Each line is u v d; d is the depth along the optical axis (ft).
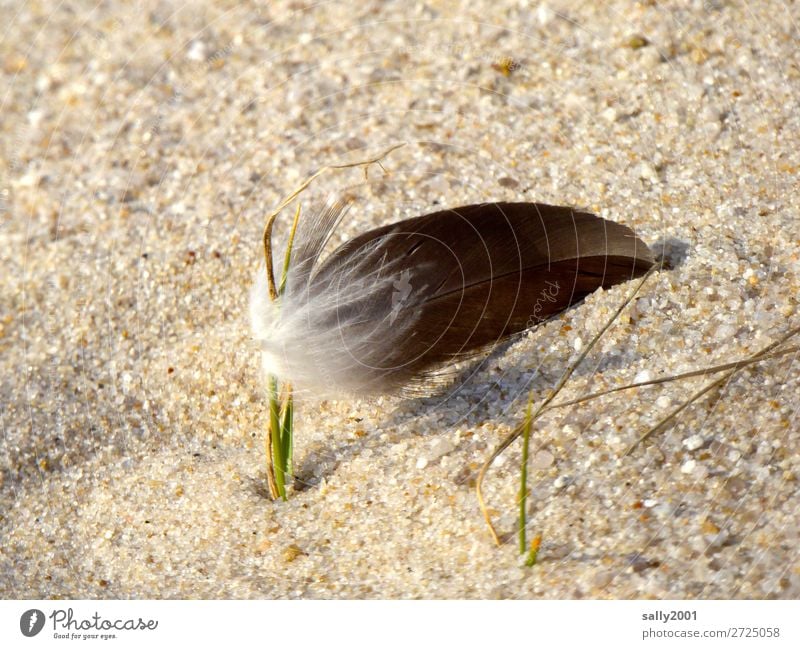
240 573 1.77
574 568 1.75
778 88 1.92
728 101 1.92
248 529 1.79
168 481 1.82
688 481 1.77
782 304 1.81
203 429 1.84
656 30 1.97
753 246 1.84
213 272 1.91
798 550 1.74
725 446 1.77
